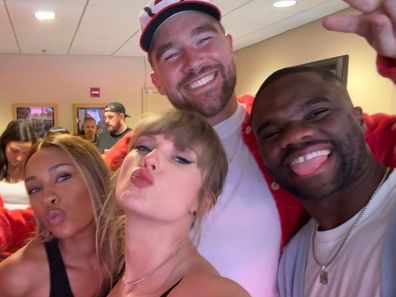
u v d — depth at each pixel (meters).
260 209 1.05
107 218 0.89
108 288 0.88
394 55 0.71
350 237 0.86
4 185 2.03
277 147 0.87
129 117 6.06
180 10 1.11
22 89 6.12
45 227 0.95
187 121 0.75
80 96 6.34
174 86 1.15
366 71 3.32
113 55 6.30
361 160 0.84
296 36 4.27
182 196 0.70
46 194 0.91
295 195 0.92
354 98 3.47
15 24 3.99
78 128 6.35
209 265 0.73
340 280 0.86
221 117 1.17
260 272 1.02
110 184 0.91
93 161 0.96
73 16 3.68
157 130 0.73
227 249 1.01
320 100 0.85
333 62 3.65
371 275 0.78
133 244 0.73
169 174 0.70
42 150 0.94
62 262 0.91
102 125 6.38
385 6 0.67
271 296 1.05
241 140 1.14
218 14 1.15
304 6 3.43
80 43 5.17
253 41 5.06
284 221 1.06
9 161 2.07
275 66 4.73
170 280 0.70
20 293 0.89
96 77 6.37
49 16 3.66
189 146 0.72
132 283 0.75
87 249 0.93
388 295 0.73
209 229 1.01
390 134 1.05
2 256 1.28
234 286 0.65
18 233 1.34
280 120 0.87
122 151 1.16
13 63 6.05
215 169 0.77
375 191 0.86
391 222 0.77
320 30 3.87
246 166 1.10
